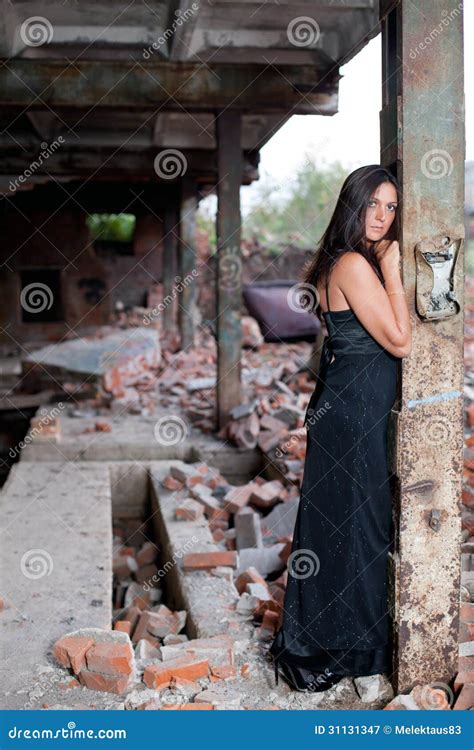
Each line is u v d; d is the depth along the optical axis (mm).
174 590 4871
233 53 6543
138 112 8922
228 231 7883
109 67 6594
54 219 17234
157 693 3234
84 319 17609
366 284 3020
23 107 7812
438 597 3201
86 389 10875
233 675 3352
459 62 2998
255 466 7590
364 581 3188
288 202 24484
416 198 3021
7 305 17266
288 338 10531
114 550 6547
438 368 3109
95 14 5980
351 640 3217
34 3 5727
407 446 3109
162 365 13094
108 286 17625
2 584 4441
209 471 7012
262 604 3979
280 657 3273
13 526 5508
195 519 5797
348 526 3162
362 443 3137
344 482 3156
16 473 6969
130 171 11344
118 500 7199
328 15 5938
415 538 3152
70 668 3436
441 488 3158
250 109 7664
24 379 11609
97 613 4055
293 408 8148
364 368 3131
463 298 3092
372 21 5703
